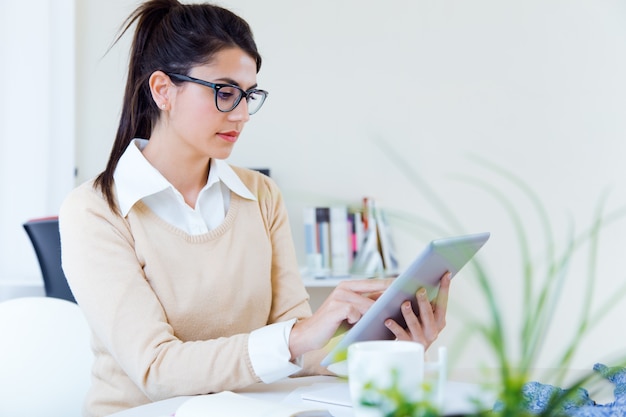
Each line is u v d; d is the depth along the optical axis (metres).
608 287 3.42
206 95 1.44
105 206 1.45
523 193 3.50
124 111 1.56
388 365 0.82
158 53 1.48
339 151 3.54
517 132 3.51
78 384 1.61
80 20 3.57
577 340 0.60
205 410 0.99
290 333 1.25
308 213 3.30
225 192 1.60
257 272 1.57
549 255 0.73
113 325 1.34
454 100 3.53
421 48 3.53
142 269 1.46
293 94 3.55
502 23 3.52
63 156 3.48
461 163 3.52
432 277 1.19
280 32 3.55
